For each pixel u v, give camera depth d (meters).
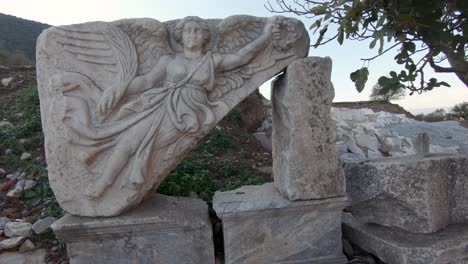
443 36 1.64
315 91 2.27
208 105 2.24
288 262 2.33
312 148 2.28
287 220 2.33
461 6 1.62
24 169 3.60
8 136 4.16
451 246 2.09
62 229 2.10
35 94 5.12
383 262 2.41
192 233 2.27
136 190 2.17
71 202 2.16
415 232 2.28
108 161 2.14
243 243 2.30
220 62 2.24
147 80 2.20
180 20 2.30
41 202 3.10
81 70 2.15
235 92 2.30
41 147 4.07
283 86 2.38
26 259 2.48
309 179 2.29
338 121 6.63
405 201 2.25
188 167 3.89
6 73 6.41
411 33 1.76
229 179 4.04
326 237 2.37
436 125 6.42
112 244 2.20
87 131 2.09
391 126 6.32
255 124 6.48
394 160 2.42
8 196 3.14
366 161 2.51
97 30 2.17
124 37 2.19
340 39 1.90
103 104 2.12
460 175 2.41
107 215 2.17
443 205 2.34
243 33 2.33
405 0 1.67
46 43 2.12
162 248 2.24
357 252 2.60
